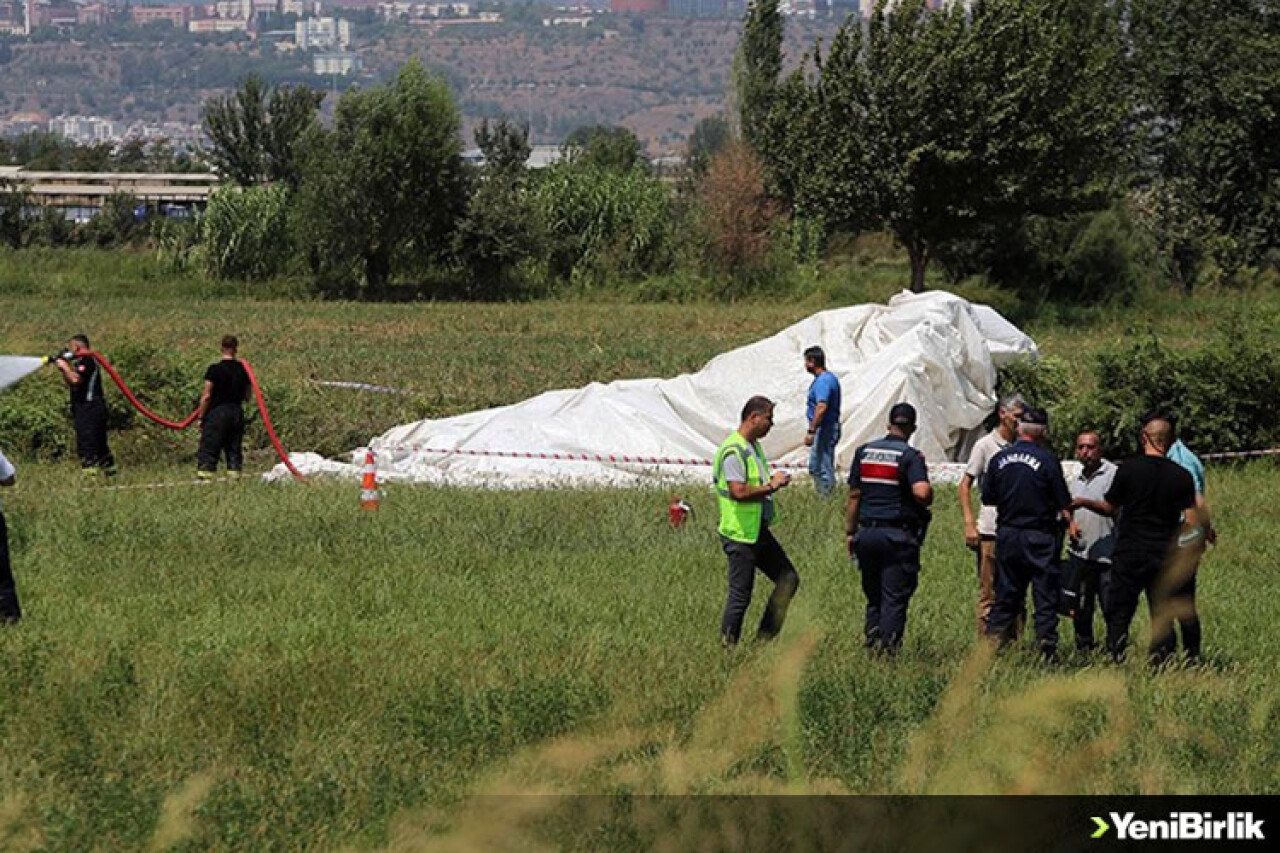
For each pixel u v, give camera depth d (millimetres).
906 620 41188
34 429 75500
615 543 53219
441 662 34906
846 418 69375
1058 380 78375
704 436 72375
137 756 28203
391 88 196250
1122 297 177000
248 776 27281
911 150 156125
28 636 36344
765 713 30453
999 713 30688
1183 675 35656
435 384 100750
